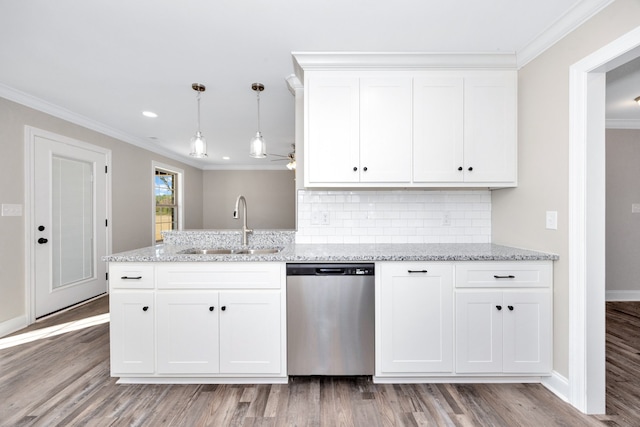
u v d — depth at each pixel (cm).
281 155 585
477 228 247
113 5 159
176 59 216
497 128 213
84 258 349
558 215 179
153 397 178
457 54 208
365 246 230
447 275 185
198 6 160
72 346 242
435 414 162
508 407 168
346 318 186
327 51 206
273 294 185
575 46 167
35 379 196
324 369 187
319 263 186
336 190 248
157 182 557
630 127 358
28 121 283
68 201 328
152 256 185
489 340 185
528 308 184
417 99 213
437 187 224
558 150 179
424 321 186
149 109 320
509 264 184
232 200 713
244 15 168
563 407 169
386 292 186
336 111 214
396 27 180
